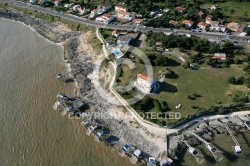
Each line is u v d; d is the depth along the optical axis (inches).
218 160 3403.1
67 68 5187.0
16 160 3553.2
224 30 5772.6
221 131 3737.7
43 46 5954.7
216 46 5078.7
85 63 5280.5
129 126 3892.7
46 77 4963.1
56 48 5866.1
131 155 3484.3
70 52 5625.0
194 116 3909.9
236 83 4424.2
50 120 4077.3
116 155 3535.9
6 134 3890.3
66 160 3526.1
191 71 4739.2
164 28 6048.2
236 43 5374.0
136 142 3659.0
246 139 3649.1
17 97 4517.7
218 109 3954.2
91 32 6190.9
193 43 5270.7
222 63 4904.0
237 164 3373.5
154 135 3725.4
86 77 4921.3
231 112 3973.9
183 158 3437.5
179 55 5123.0
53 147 3688.5
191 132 3700.8
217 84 4439.0
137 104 4111.7
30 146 3713.1
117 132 3821.4
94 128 3838.6
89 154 3577.8
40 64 5334.6
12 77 4980.3
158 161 3408.0
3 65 5310.0
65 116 4119.1
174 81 4539.9
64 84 4778.5
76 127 3944.4
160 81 4554.6
